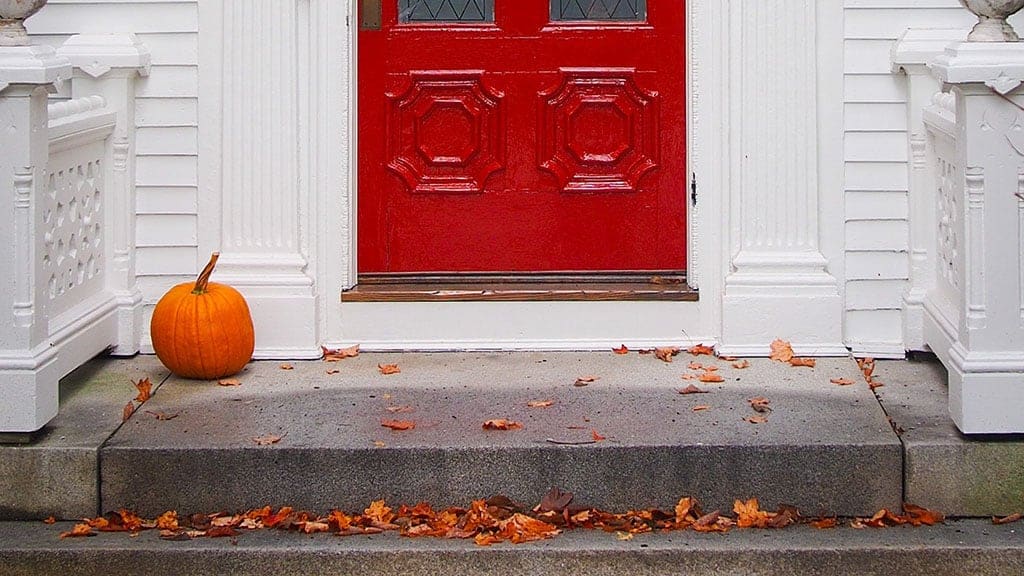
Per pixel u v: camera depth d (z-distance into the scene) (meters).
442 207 6.05
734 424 4.88
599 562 4.41
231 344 5.40
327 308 5.83
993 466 4.67
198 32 5.69
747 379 5.40
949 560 4.39
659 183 6.02
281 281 5.72
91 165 5.53
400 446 4.70
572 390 5.30
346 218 5.80
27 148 4.61
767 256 5.71
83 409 5.09
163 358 5.42
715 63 5.71
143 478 4.70
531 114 6.02
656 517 4.66
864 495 4.69
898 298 5.73
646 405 5.10
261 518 4.67
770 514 4.67
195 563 4.42
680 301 5.80
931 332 5.45
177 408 5.10
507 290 5.85
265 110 5.72
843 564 4.40
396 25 5.99
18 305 4.67
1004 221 4.62
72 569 4.42
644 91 5.99
